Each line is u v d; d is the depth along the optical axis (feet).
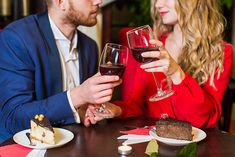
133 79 6.89
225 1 12.42
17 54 5.30
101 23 10.66
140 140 4.49
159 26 6.83
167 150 4.25
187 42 6.33
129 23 13.21
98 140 4.51
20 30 5.43
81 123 5.16
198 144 4.46
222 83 6.19
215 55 6.25
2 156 3.95
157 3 6.42
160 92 5.52
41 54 5.44
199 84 6.16
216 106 5.95
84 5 5.62
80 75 6.05
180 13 6.27
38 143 4.22
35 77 5.40
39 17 5.77
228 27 13.65
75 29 5.96
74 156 3.99
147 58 4.73
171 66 5.20
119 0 13.11
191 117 5.59
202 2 6.27
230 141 4.60
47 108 4.91
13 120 5.06
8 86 5.21
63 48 5.86
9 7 10.39
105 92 4.60
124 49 4.50
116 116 5.41
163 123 4.57
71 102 4.89
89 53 6.28
